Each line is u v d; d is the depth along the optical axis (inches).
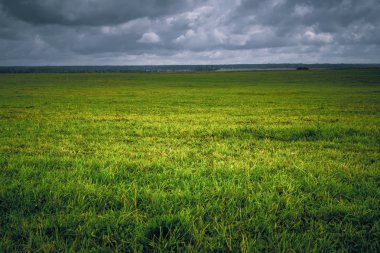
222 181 176.7
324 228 121.7
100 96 1199.6
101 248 104.6
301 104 865.5
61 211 133.0
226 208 139.6
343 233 117.1
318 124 452.8
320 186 169.5
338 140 333.7
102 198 149.5
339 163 226.2
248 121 510.3
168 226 119.0
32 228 118.7
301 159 241.4
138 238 111.8
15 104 848.3
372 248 108.2
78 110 706.2
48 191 156.9
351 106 802.8
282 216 130.6
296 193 160.1
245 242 109.5
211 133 374.9
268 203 142.9
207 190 162.4
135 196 146.4
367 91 1433.3
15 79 3011.8
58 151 272.8
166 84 2271.2
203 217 130.3
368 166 218.1
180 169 201.2
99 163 218.8
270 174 193.8
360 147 294.2
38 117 566.6
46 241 110.1
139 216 129.4
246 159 239.3
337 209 137.2
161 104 877.2
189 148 289.7
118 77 3649.1
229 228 116.3
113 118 552.7
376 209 140.9
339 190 161.6
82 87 1894.7
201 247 108.5
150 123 481.1
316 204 144.5
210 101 975.0
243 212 134.5
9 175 189.9
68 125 456.8
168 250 105.7
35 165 217.9
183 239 111.3
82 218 127.0
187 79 3095.5
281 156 255.6
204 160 235.5
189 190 160.4
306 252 103.2
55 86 1985.7
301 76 3341.5
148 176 189.0
